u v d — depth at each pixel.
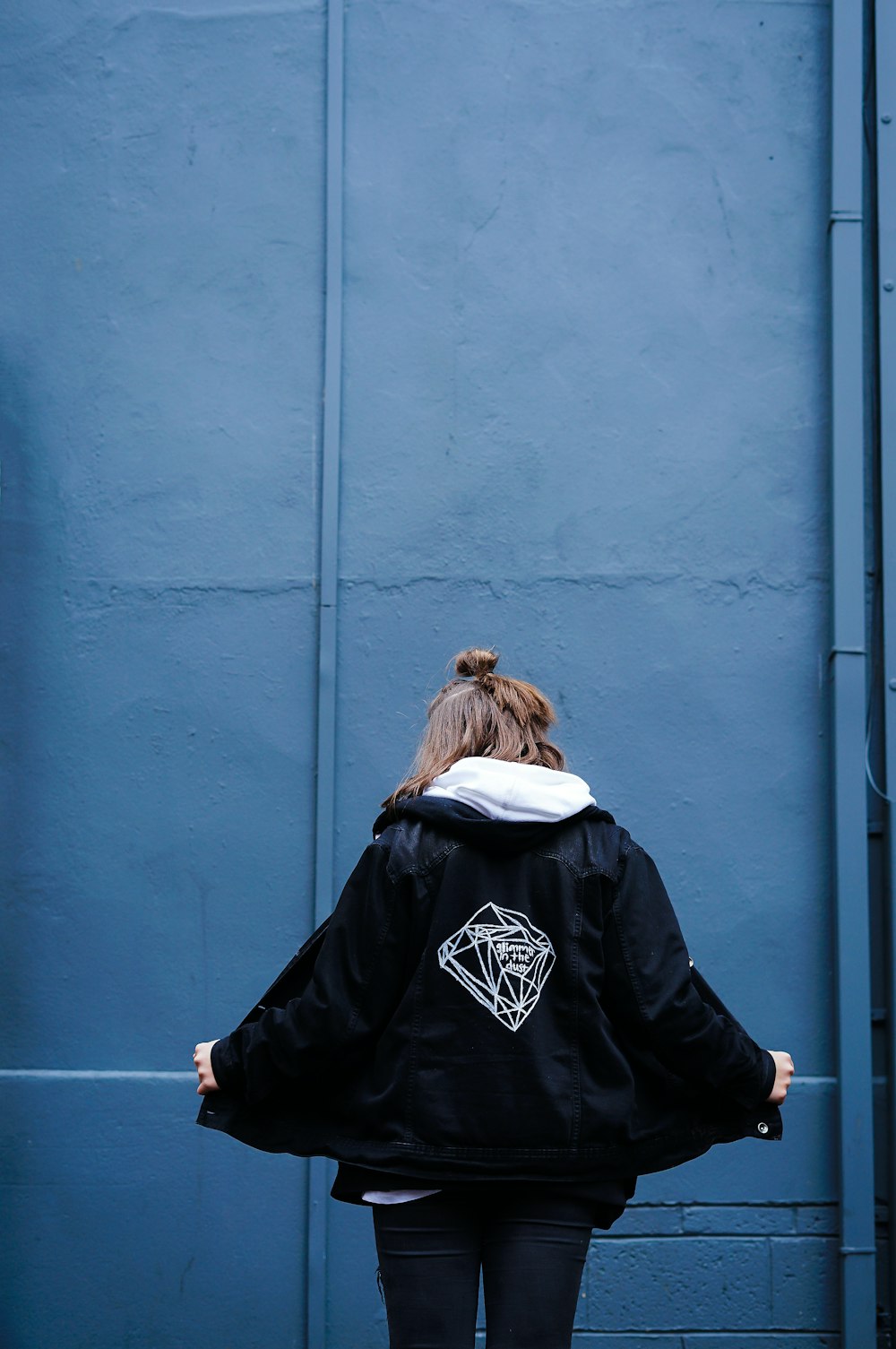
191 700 3.73
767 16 3.94
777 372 3.87
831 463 3.80
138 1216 3.55
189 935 3.65
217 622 3.76
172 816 3.70
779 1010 3.65
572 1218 2.23
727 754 3.74
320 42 3.93
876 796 3.76
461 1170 2.18
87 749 3.71
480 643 3.75
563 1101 2.20
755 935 3.68
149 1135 3.58
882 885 3.72
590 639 3.76
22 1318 3.51
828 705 3.76
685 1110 2.38
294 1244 3.54
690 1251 3.56
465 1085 2.21
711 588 3.79
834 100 3.89
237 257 3.88
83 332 3.85
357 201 3.88
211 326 3.85
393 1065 2.25
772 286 3.90
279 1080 2.29
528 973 2.26
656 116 3.92
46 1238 3.53
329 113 3.89
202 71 3.92
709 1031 2.25
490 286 3.87
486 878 2.30
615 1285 3.55
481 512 3.80
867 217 3.94
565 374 3.85
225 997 3.63
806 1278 3.55
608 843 2.37
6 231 3.88
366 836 3.69
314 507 3.80
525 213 3.89
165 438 3.82
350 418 3.83
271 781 3.71
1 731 3.71
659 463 3.83
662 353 3.86
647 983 2.27
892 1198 3.55
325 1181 3.55
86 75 3.92
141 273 3.87
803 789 3.73
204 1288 3.52
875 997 3.73
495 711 2.54
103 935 3.65
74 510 3.80
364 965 2.28
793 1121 3.61
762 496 3.83
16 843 3.68
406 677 3.74
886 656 3.76
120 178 3.90
